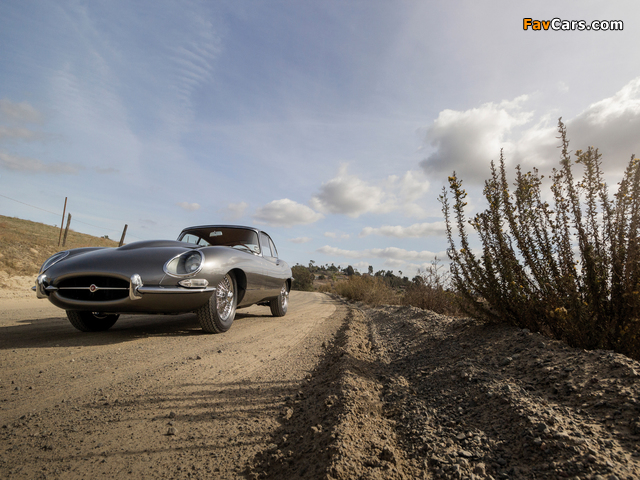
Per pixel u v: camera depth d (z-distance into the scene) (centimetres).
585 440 130
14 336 384
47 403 199
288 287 730
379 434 161
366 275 1402
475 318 340
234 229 584
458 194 335
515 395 178
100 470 134
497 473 123
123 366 276
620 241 247
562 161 281
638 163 240
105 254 372
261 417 187
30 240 1752
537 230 293
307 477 125
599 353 209
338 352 327
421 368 267
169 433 165
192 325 498
